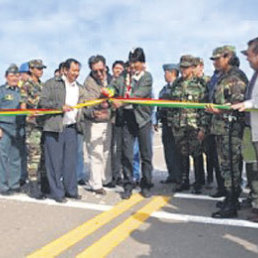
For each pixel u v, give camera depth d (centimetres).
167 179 580
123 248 305
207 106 384
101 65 486
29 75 494
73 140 456
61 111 429
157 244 314
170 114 490
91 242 317
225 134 385
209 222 372
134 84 461
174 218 386
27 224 364
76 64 442
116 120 491
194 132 468
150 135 470
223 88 384
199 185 511
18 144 489
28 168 465
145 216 392
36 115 446
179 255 291
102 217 388
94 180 491
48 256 287
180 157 517
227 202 390
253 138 337
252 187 380
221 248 306
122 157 474
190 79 465
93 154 489
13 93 489
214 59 394
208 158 541
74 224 365
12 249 301
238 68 393
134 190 518
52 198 468
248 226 359
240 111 345
